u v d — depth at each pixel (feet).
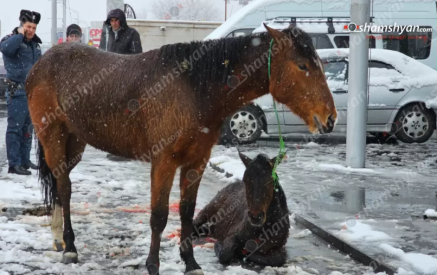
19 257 17.61
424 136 43.39
